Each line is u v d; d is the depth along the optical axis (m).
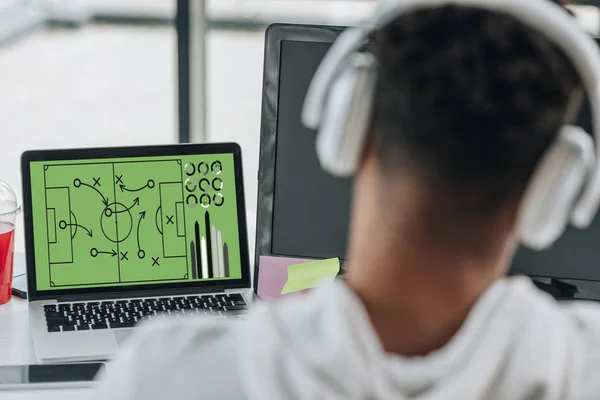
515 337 0.50
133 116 5.42
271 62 1.37
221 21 5.75
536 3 0.49
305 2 5.48
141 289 1.46
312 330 0.52
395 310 0.51
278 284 1.43
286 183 1.41
